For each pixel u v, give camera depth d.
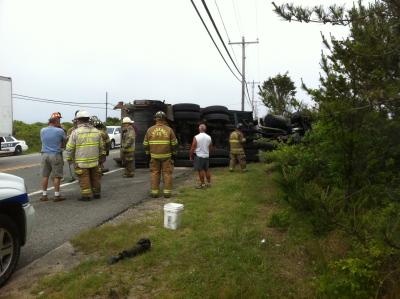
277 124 15.64
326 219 4.00
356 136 4.83
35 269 5.38
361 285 4.14
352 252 4.62
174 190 10.73
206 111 16.73
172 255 5.55
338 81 4.65
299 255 5.44
